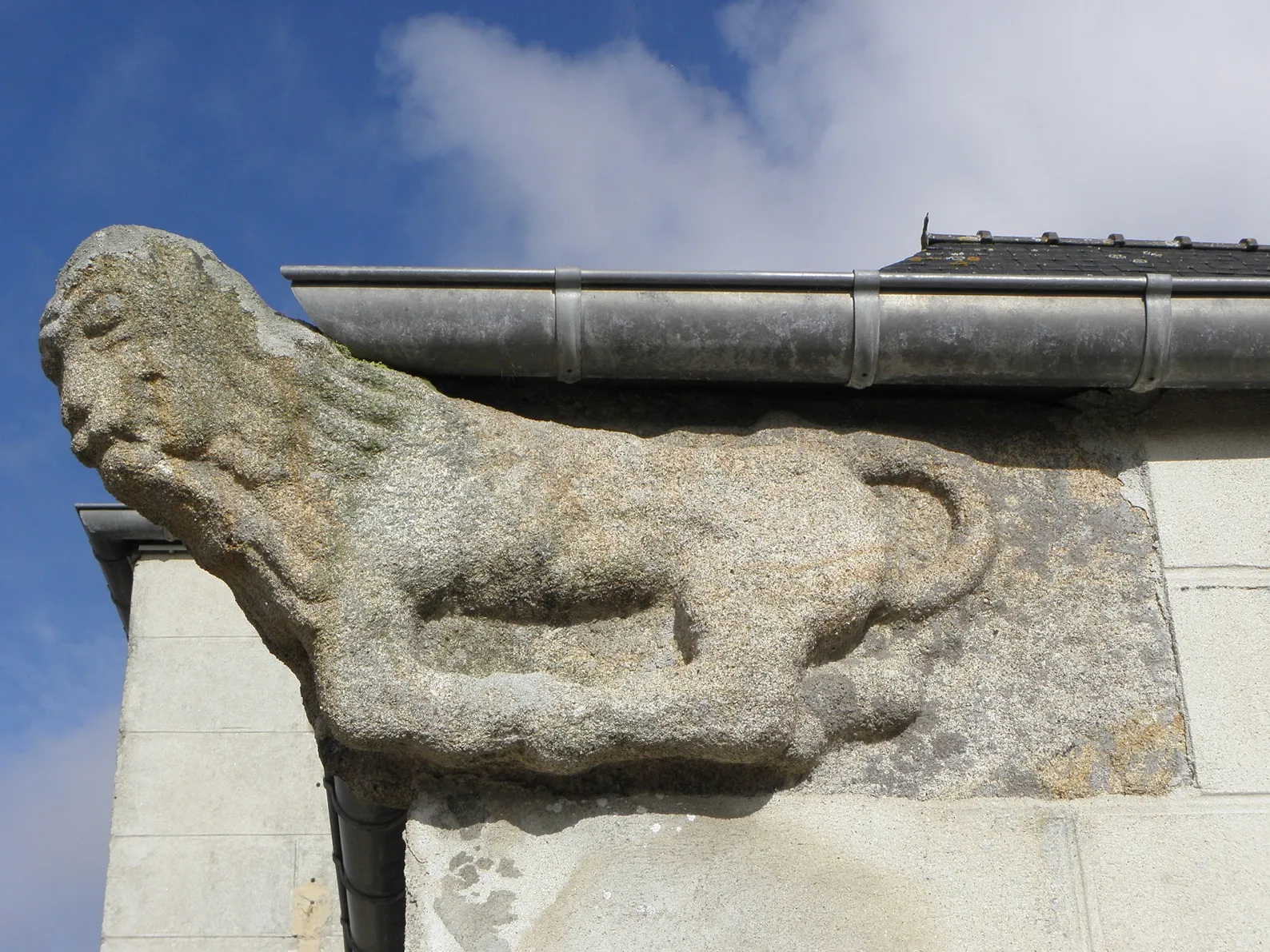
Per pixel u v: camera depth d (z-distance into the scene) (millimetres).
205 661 6055
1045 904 2688
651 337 2869
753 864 2656
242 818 5859
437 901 2604
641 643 2736
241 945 5699
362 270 2828
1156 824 2758
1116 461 3094
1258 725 2854
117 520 5992
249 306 2721
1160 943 2674
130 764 5906
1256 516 3037
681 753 2600
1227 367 2951
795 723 2654
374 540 2637
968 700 2830
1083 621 2916
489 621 2713
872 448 3031
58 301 2625
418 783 2691
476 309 2840
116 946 5676
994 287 2906
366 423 2717
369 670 2553
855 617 2760
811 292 2895
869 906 2652
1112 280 2908
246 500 2623
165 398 2594
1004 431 3117
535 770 2613
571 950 2570
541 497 2736
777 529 2799
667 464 2855
